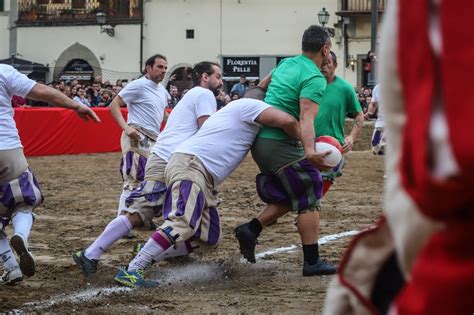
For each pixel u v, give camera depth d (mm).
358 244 3105
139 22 62625
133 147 14094
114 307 8805
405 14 2562
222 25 61625
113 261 11438
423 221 2572
